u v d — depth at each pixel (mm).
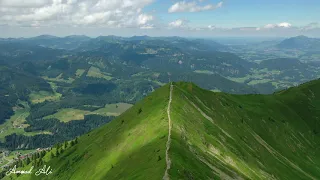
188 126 151000
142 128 166250
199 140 142500
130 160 129125
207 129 165000
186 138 134500
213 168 116562
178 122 148500
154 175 93625
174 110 165125
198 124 164000
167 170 93750
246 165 150125
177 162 101000
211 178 104688
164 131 137000
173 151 110062
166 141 120812
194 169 104000
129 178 104875
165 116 155875
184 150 116625
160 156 107062
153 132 147000
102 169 164375
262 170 162125
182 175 94125
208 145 142750
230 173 121625
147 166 105812
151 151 120062
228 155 146000
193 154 119750
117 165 140750
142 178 97000
